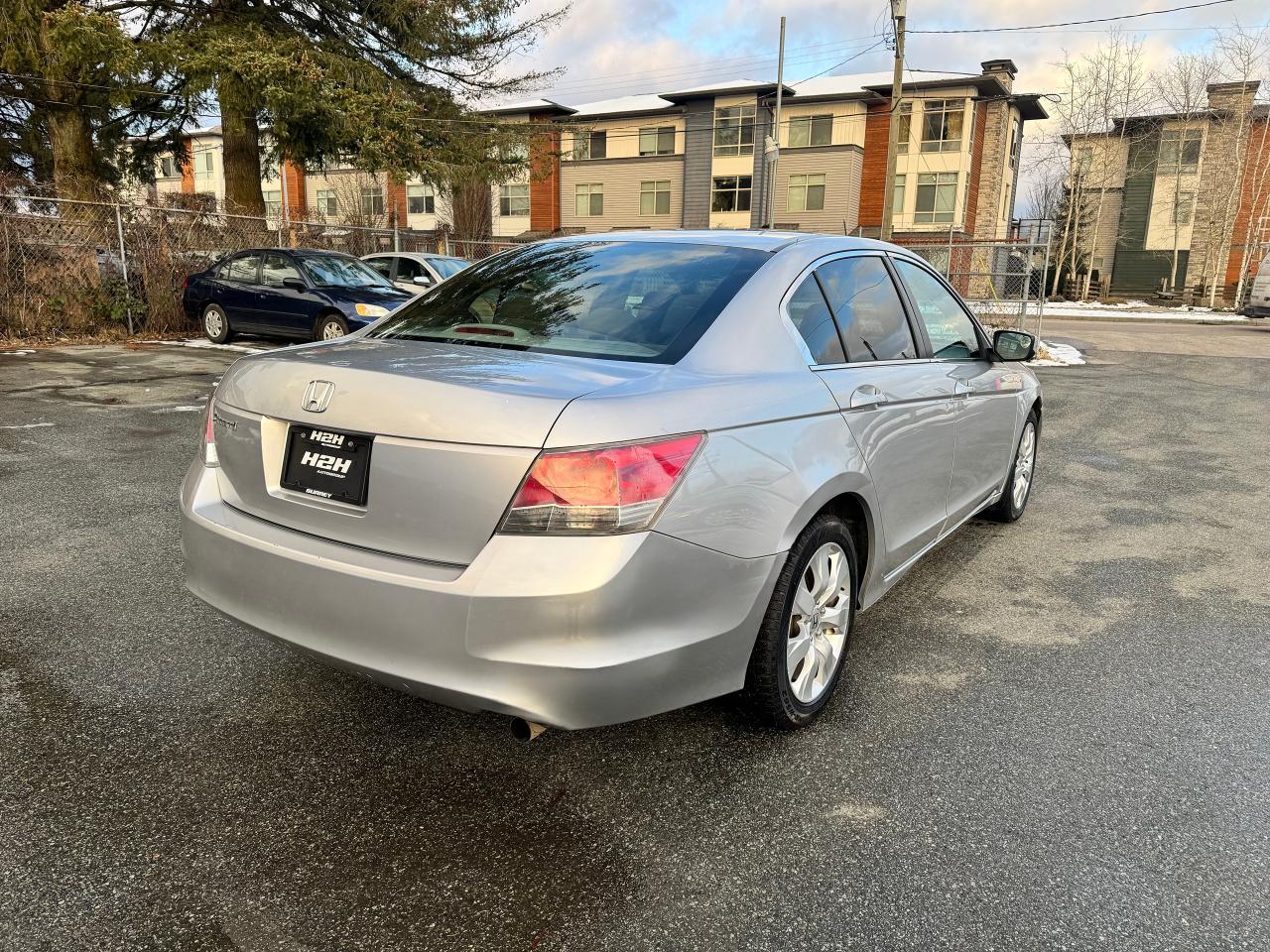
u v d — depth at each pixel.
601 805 2.32
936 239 40.06
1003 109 41.44
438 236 24.94
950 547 4.61
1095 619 3.65
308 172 21.02
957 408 3.62
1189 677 3.11
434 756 2.55
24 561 3.96
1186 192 42.56
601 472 1.93
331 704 2.83
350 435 2.18
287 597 2.22
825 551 2.68
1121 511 5.39
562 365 2.25
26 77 18.39
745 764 2.53
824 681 2.78
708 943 1.83
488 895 1.97
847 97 40.09
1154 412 9.33
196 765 2.47
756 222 43.06
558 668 1.93
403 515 2.08
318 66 17.17
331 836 2.18
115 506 4.82
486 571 1.94
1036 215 54.31
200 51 16.75
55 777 2.38
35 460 5.80
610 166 46.06
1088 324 25.84
